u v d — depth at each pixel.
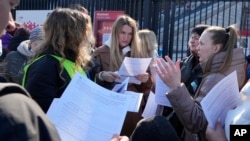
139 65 3.27
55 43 2.20
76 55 2.25
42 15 7.49
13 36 4.42
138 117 3.35
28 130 0.75
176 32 7.46
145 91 3.47
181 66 3.41
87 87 1.77
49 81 2.10
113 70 3.66
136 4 7.44
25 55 3.42
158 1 7.22
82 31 2.28
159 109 2.85
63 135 1.68
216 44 2.41
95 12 6.75
